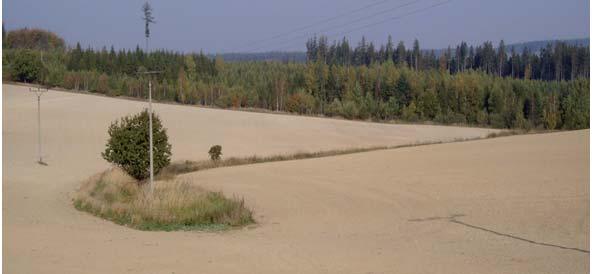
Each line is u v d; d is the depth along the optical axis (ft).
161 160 83.46
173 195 60.59
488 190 68.85
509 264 35.42
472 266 35.09
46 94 271.49
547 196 62.18
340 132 210.18
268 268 35.12
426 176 83.87
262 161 121.08
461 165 92.68
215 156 126.31
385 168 96.17
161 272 34.27
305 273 33.78
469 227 49.32
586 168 80.84
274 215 60.29
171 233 49.60
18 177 104.99
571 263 35.45
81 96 272.51
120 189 73.26
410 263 36.11
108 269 35.12
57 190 88.89
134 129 82.28
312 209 63.72
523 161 91.30
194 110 249.14
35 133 177.37
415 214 57.77
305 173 97.35
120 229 52.03
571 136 127.24
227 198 66.54
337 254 39.22
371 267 35.14
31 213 63.57
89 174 111.75
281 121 230.89
